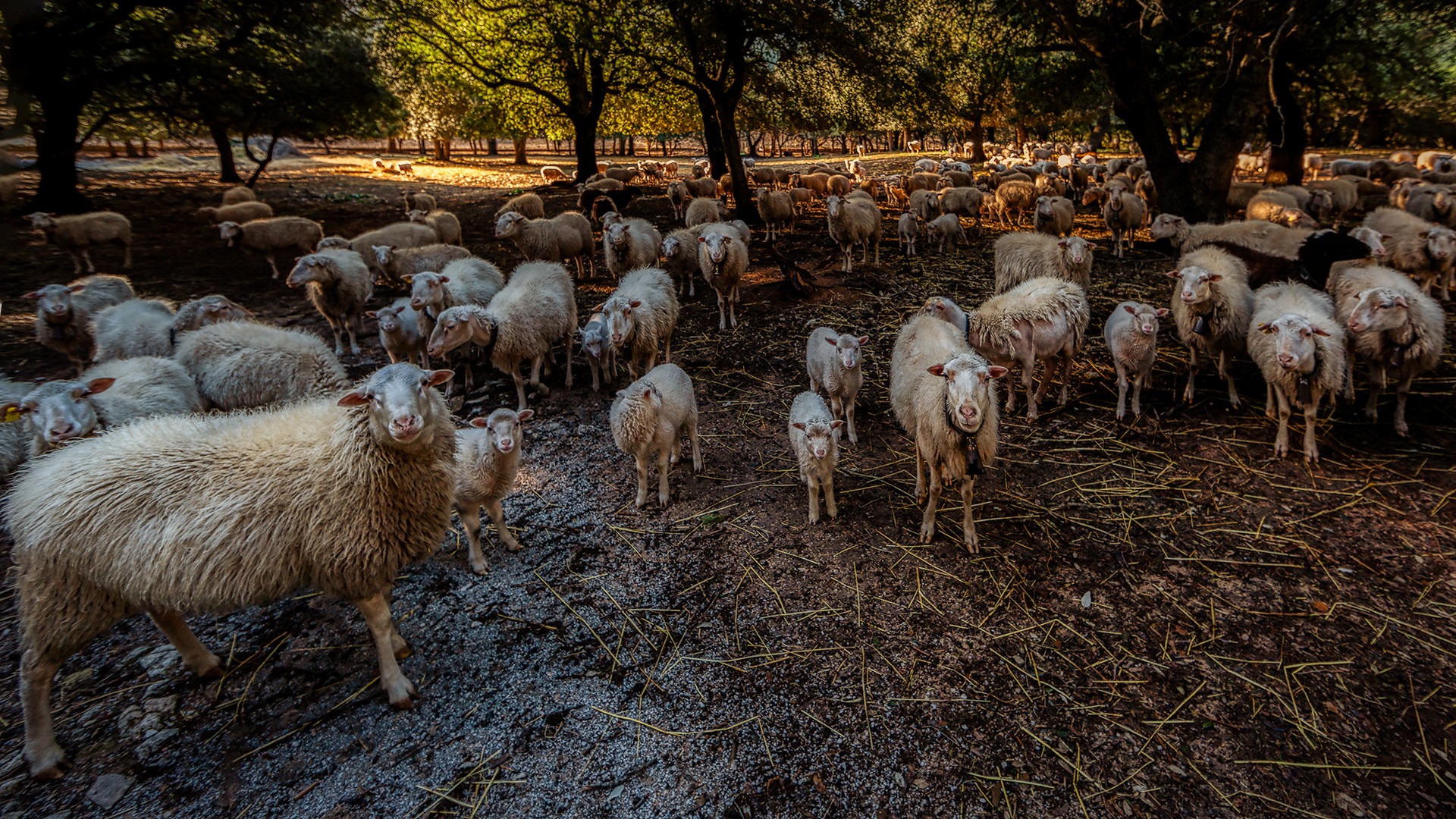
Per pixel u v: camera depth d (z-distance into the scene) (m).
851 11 15.42
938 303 6.84
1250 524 5.01
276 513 3.39
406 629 4.25
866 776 3.23
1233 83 13.40
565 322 7.78
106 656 4.06
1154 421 6.61
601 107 23.94
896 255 13.57
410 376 3.38
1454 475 5.39
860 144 53.69
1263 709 3.53
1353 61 16.81
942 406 4.65
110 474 3.32
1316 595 4.29
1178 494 5.43
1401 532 4.80
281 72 20.44
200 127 23.77
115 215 12.84
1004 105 35.25
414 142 83.75
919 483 5.49
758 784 3.20
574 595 4.54
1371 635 3.96
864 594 4.48
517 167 42.97
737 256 9.16
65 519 3.19
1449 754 3.27
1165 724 3.47
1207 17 13.06
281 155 51.44
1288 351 5.25
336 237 11.84
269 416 3.83
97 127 19.00
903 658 3.94
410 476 3.52
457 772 3.30
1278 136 18.58
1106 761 3.28
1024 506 5.39
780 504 5.55
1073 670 3.82
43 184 18.31
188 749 3.45
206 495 3.36
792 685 3.77
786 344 8.95
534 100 27.67
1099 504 5.36
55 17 13.31
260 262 14.30
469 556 4.81
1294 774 3.20
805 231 16.44
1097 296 10.29
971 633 4.11
